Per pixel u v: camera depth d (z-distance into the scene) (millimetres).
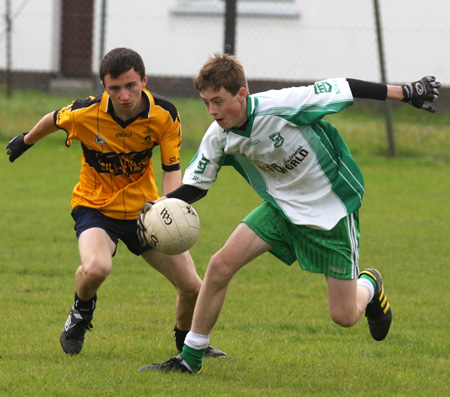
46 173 38438
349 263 12906
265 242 12852
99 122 13703
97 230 13742
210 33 56938
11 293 18953
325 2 56031
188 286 13758
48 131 14484
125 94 12914
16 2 58000
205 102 12203
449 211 32531
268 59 57031
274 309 18141
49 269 21656
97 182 14180
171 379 12500
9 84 51812
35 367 12930
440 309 18500
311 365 13828
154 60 57500
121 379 12383
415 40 55219
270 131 12375
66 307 17812
